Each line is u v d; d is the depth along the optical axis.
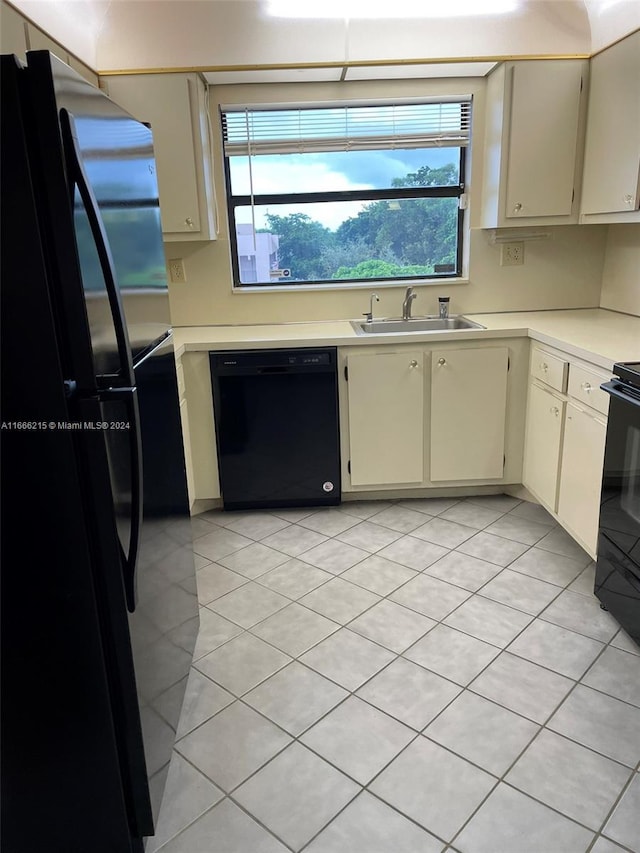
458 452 3.24
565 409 2.64
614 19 2.82
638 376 1.91
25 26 2.12
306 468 3.24
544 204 3.19
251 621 2.32
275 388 3.10
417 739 1.74
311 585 2.55
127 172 1.48
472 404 3.16
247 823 1.51
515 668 2.01
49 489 1.18
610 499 2.15
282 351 3.05
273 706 1.90
